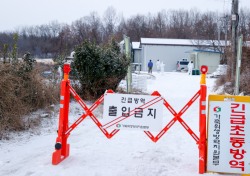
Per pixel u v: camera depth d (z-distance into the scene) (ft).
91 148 23.73
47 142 25.00
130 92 49.01
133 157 21.67
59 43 204.95
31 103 31.63
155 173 18.74
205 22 260.62
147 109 19.63
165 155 22.04
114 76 43.93
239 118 18.29
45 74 37.42
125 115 19.76
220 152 18.48
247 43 62.18
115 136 27.27
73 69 42.34
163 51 162.71
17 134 26.45
